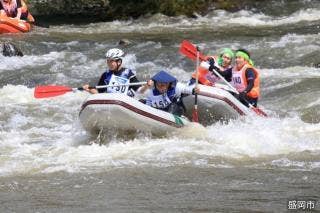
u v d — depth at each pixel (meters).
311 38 43.53
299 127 24.39
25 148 22.23
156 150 21.12
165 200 16.50
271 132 23.50
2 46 40.88
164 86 23.53
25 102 30.67
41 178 18.58
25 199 16.77
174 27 52.41
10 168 19.58
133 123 22.55
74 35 48.91
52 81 35.53
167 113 23.22
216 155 20.59
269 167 19.36
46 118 27.83
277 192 17.00
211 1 58.62
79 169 19.36
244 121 25.42
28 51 42.41
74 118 27.83
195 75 26.27
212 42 44.03
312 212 15.43
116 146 21.78
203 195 16.84
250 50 41.19
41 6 66.19
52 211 15.80
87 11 64.75
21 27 49.56
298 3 58.47
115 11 59.69
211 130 23.88
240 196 16.72
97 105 22.33
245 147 21.55
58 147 22.25
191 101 24.92
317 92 30.88
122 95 22.47
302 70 36.47
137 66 38.34
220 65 27.34
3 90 32.75
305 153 20.84
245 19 54.84
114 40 46.00
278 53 40.22
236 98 25.61
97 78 36.09
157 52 41.34
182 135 23.19
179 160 20.05
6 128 26.16
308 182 17.86
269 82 33.91
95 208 15.96
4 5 50.59
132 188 17.53
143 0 59.22
